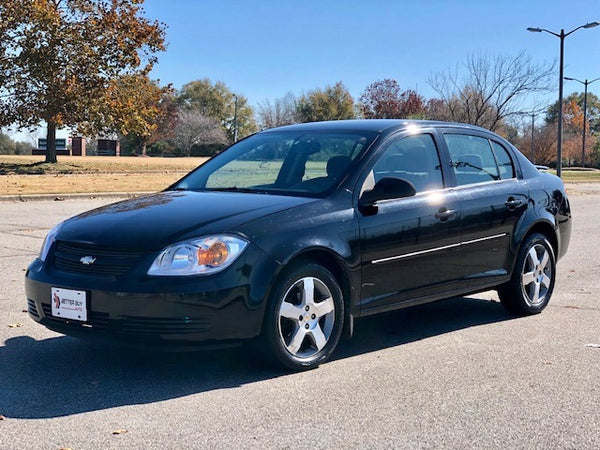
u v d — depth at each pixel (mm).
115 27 30797
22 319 6242
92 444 3637
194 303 4309
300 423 3959
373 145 5531
